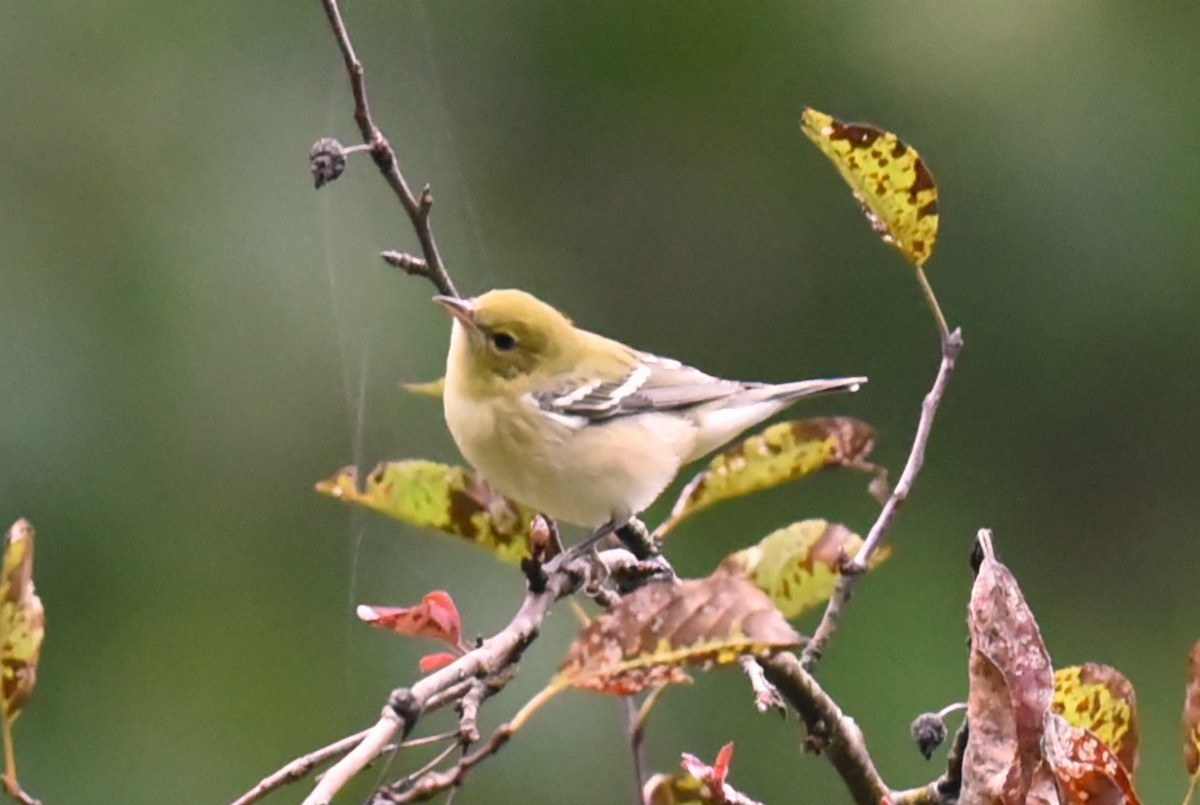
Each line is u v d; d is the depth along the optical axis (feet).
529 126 45.47
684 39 45.14
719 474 22.44
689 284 45.91
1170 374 43.37
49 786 37.55
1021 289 43.65
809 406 44.88
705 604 15.38
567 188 45.68
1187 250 42.63
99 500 38.88
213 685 38.73
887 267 45.06
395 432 40.63
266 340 40.57
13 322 39.27
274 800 37.99
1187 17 43.19
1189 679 17.63
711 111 45.57
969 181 43.39
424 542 39.42
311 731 38.78
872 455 44.47
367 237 42.16
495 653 15.84
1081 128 42.91
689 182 45.83
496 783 36.94
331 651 39.24
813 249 45.62
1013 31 43.60
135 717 38.19
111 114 41.42
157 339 40.06
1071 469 44.14
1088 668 18.12
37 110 40.98
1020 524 44.21
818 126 19.98
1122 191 42.70
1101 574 43.98
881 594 42.70
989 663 15.98
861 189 20.70
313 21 43.11
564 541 33.19
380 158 19.45
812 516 43.16
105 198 40.78
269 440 40.06
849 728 19.76
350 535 39.86
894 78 44.11
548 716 37.37
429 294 42.01
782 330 45.62
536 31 44.96
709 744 38.68
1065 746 15.66
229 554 39.32
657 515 42.04
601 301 45.42
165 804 37.81
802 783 38.73
